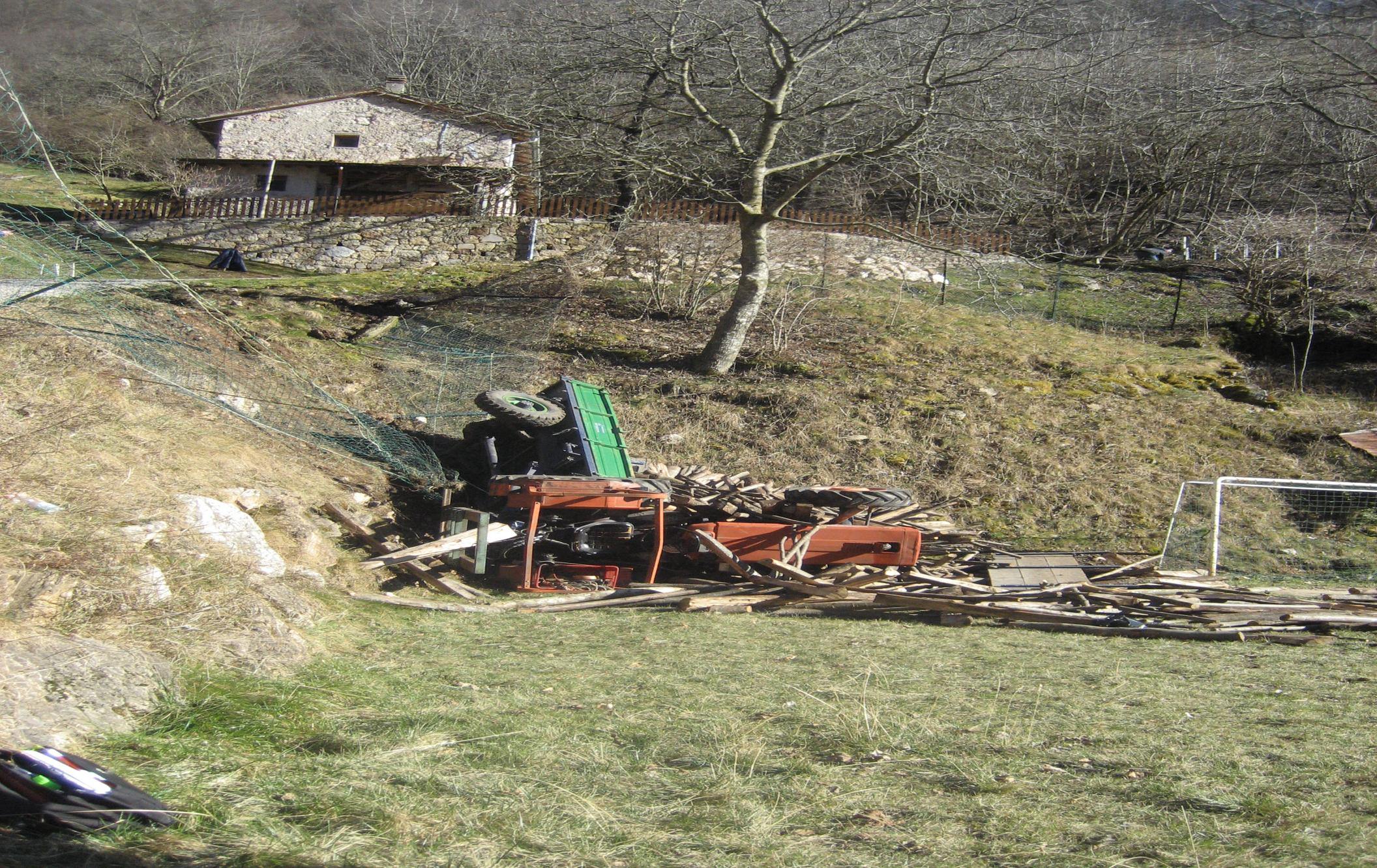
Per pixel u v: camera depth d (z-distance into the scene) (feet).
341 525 32.91
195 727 15.39
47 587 18.92
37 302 38.83
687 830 12.26
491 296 68.74
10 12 188.55
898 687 19.93
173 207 88.12
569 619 28.60
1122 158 99.76
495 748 15.34
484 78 90.99
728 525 33.76
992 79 57.36
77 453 26.86
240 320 52.49
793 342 62.03
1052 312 74.59
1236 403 56.34
